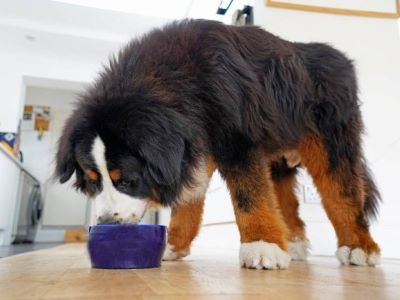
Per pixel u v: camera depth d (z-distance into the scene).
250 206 1.20
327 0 2.48
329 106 1.54
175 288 0.71
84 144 1.24
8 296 0.62
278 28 2.39
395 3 2.56
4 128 4.18
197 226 1.59
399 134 2.38
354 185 1.49
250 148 1.28
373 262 1.36
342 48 2.44
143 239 1.15
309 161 1.57
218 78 1.28
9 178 3.80
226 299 0.58
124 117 1.18
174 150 1.13
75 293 0.65
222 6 3.01
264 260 1.11
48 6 3.74
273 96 1.42
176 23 1.46
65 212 5.80
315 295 0.62
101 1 3.72
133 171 1.20
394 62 2.47
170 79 1.25
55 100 5.67
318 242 2.13
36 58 4.38
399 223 2.24
